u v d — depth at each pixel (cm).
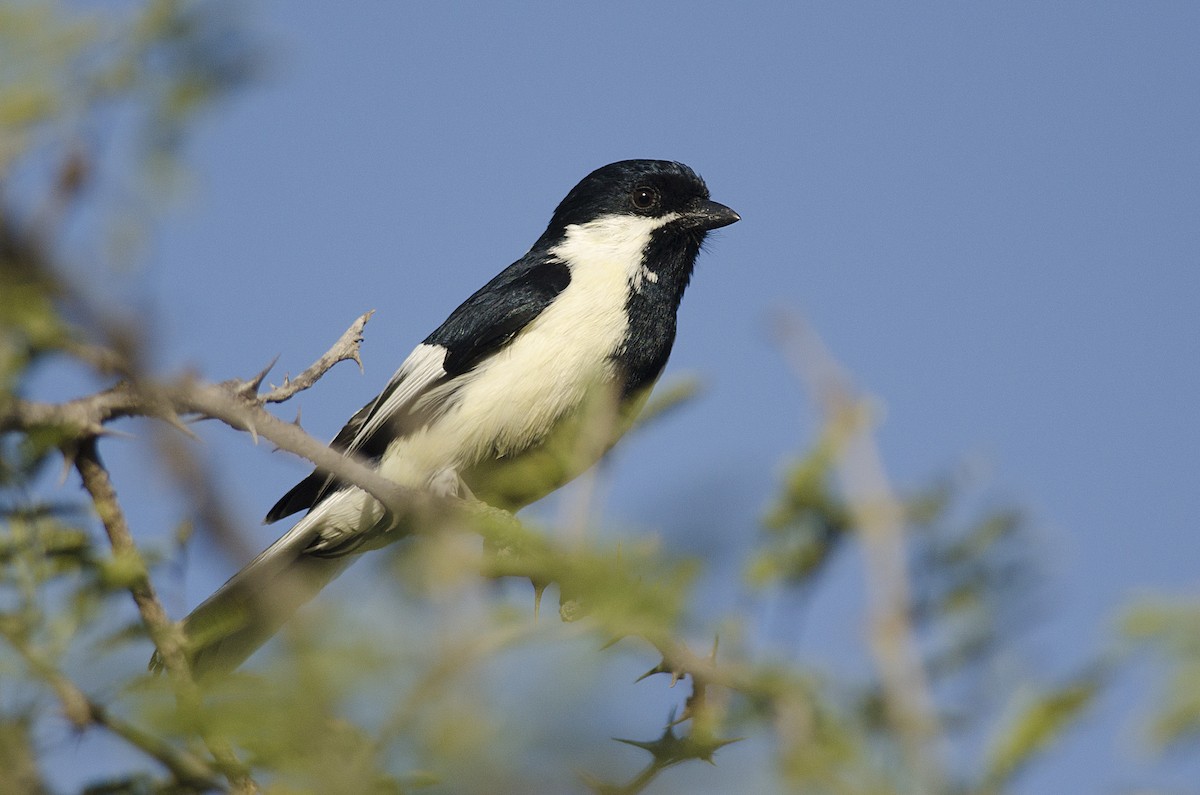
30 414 459
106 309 367
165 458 329
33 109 429
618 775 379
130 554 451
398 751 367
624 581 378
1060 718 329
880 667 372
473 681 373
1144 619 324
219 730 376
